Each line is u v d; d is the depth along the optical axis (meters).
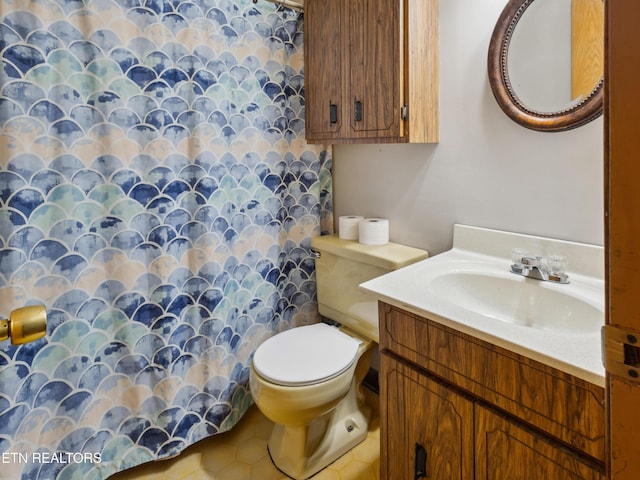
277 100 1.70
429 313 0.97
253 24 1.59
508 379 0.85
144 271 1.41
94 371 1.35
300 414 1.33
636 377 0.46
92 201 1.30
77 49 1.24
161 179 1.41
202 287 1.52
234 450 1.60
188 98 1.44
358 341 1.58
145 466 1.52
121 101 1.31
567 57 1.11
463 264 1.30
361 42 1.41
